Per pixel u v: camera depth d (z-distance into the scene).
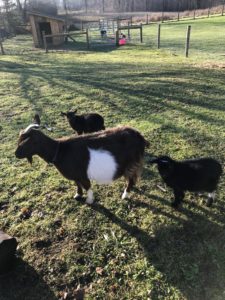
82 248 1.54
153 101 3.21
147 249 1.51
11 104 3.38
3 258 1.39
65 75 4.49
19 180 2.06
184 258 1.45
